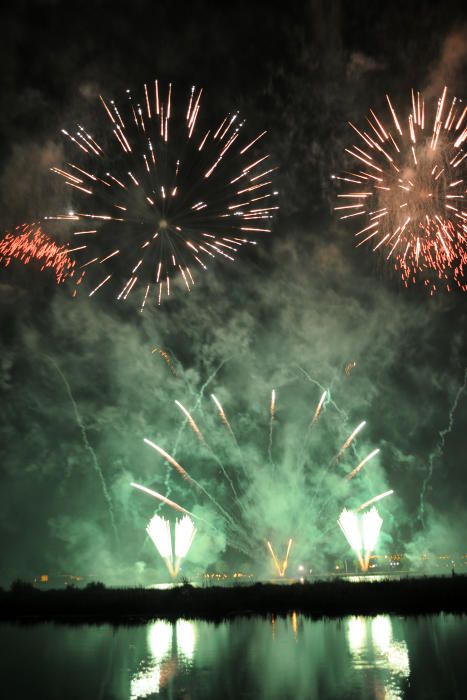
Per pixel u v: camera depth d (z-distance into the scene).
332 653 22.97
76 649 25.31
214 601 36.84
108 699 17.92
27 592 41.41
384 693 17.64
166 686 19.16
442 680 18.77
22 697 18.30
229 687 18.75
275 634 27.56
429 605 34.34
